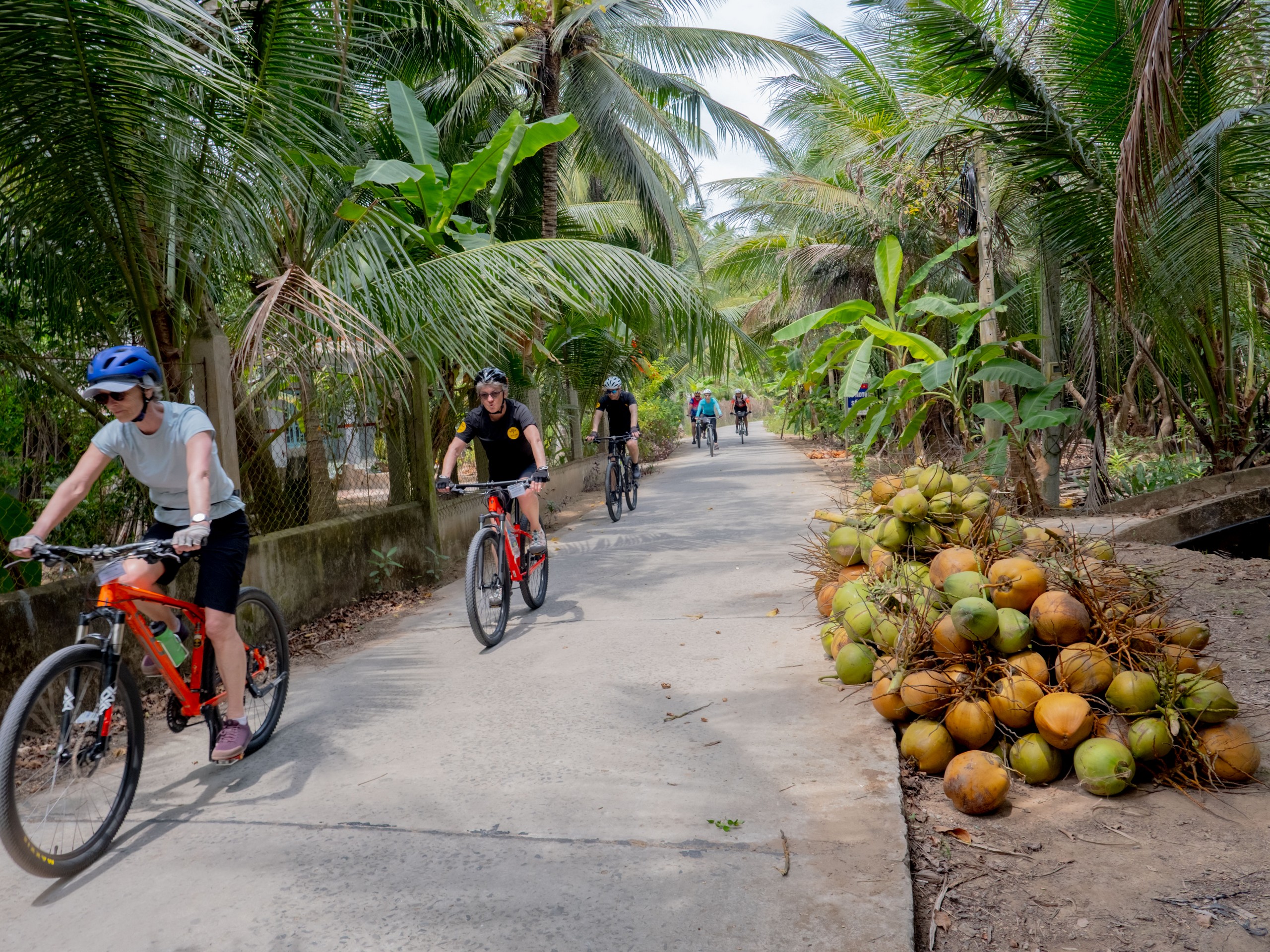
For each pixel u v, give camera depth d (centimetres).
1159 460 1190
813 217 1578
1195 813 300
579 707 418
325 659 538
